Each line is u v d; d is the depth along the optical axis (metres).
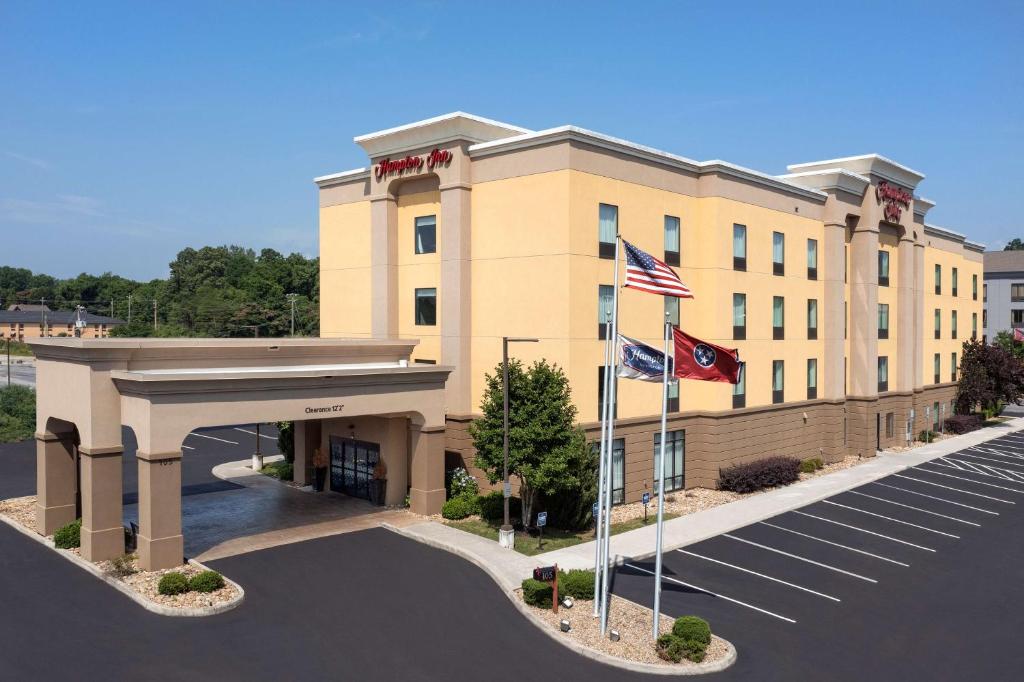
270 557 26.58
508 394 28.97
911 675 19.02
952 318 64.19
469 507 31.95
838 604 23.66
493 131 35.97
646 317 35.38
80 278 176.00
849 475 42.66
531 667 19.00
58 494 28.94
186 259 147.12
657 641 19.78
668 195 36.38
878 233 48.94
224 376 25.94
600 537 21.86
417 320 37.62
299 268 133.25
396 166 37.31
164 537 24.88
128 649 19.44
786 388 42.97
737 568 26.72
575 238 31.86
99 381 25.67
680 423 37.75
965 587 25.45
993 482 42.03
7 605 22.16
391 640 20.25
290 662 18.91
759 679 18.69
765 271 40.97
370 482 34.62
